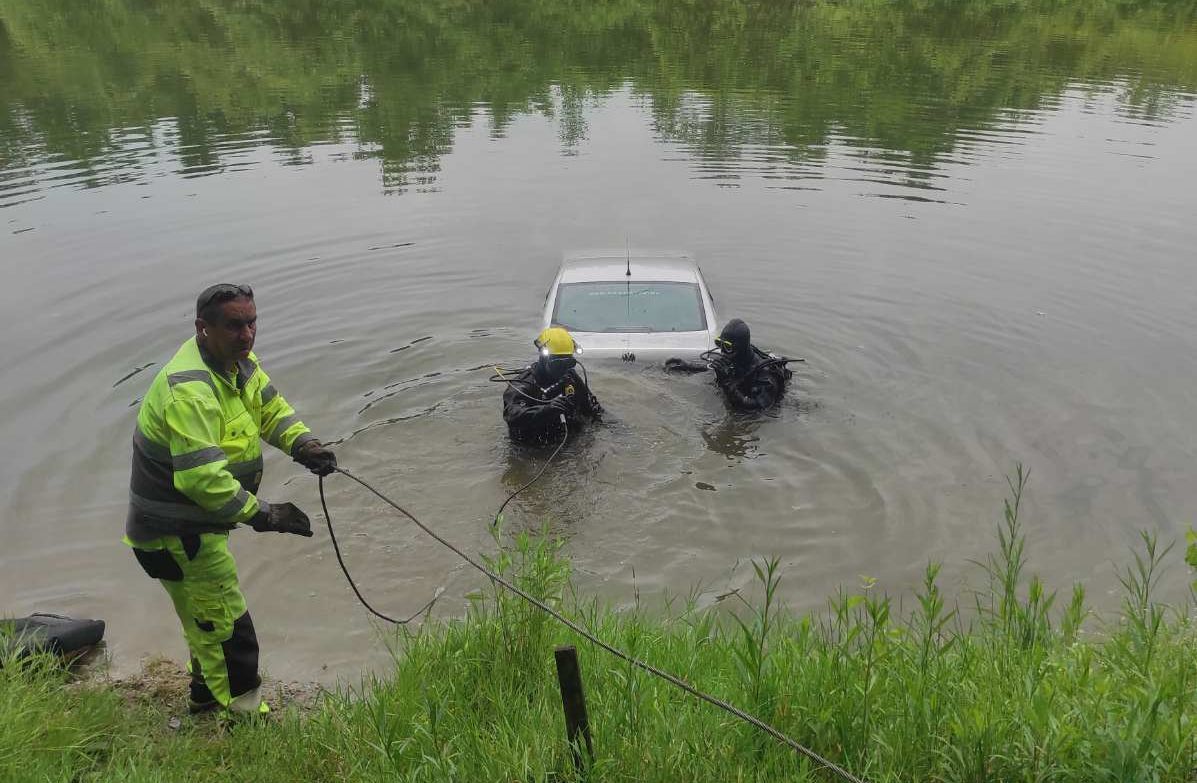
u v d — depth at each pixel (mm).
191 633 4094
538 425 6605
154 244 11422
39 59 23797
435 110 19125
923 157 15602
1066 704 3189
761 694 3514
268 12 32500
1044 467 6375
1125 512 5820
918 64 23734
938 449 6633
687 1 34938
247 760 3750
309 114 18703
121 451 6680
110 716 4027
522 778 3131
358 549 5543
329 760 3611
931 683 3510
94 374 7949
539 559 4309
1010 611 4211
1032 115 18469
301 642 4777
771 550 5520
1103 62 23938
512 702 3807
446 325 9195
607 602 4922
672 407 7191
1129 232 11844
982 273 10492
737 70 23141
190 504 3908
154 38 27125
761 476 6301
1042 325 9008
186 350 3963
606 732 3330
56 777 3441
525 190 13930
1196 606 4820
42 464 6461
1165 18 31500
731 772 3125
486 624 4254
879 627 3545
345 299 9859
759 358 7480
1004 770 2996
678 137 17000
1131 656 3656
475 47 26359
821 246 11422
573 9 33250
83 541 5629
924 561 5375
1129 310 9391
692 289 8508
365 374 8008
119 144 16328
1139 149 15961
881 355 8336
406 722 3662
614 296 8391
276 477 6312
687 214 12766
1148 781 2805
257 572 5320
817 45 26625
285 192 13727
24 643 4445
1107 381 7746
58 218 12352
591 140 16844
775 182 14203
